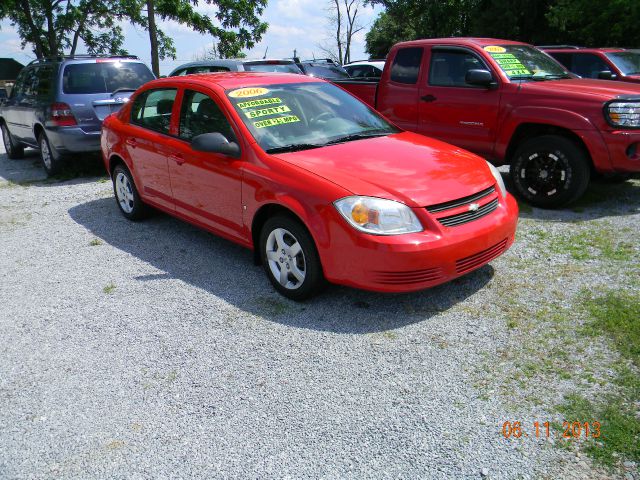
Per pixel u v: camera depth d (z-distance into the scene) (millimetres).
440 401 3096
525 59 7031
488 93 6613
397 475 2604
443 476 2582
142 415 3143
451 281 4527
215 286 4719
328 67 13586
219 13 26578
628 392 3047
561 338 3621
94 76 9008
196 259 5348
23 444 2977
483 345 3605
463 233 3926
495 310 4031
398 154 4523
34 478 2738
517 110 6340
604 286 4289
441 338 3717
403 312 4082
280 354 3646
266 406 3148
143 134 5867
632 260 4758
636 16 19312
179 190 5434
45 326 4211
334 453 2766
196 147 4621
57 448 2930
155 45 21234
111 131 6484
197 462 2768
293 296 4328
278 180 4238
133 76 9414
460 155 4699
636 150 5750
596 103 5809
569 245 5164
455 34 37375
